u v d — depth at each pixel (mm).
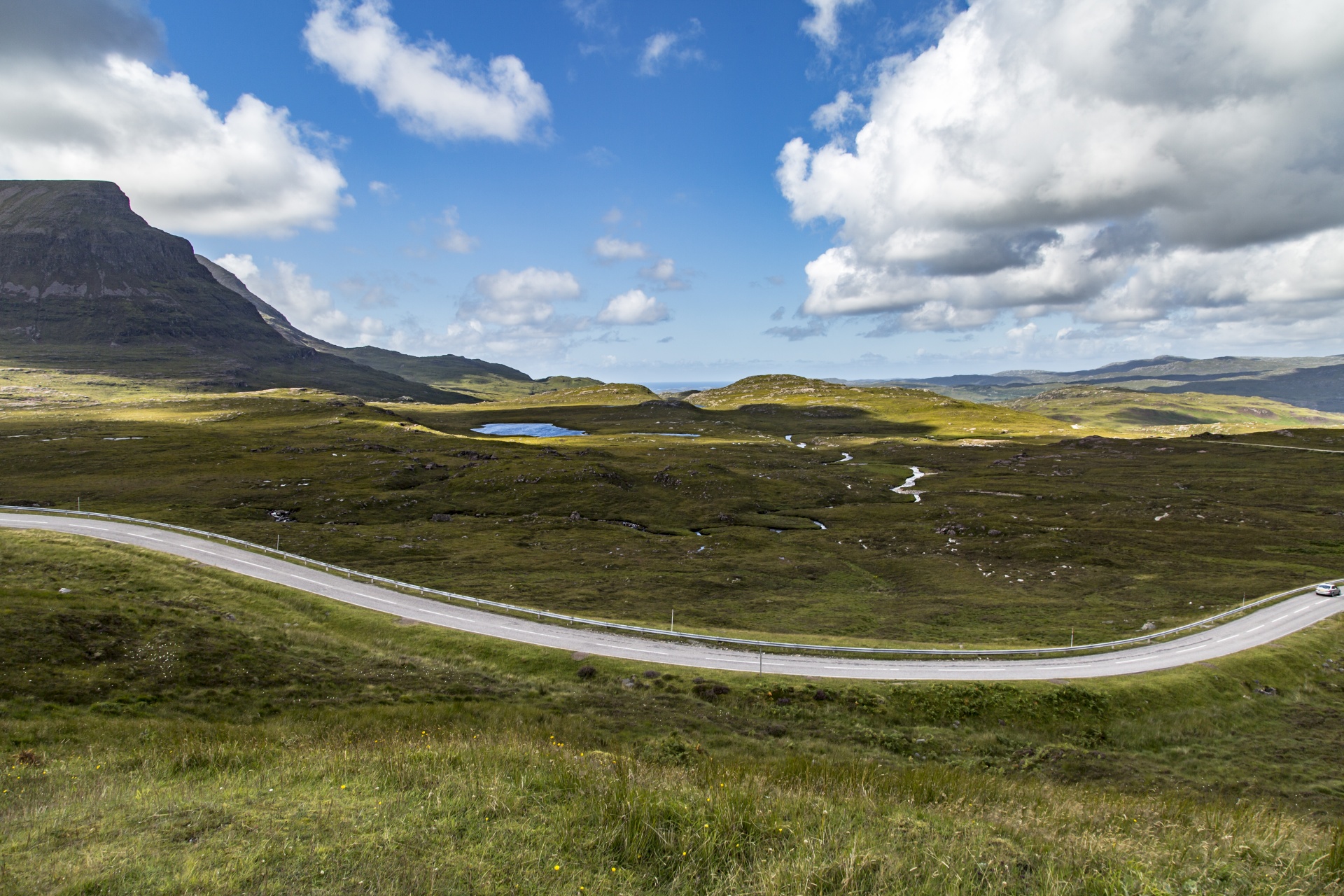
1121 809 20422
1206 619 69562
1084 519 130375
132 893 11156
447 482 146375
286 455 169000
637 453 196250
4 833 13844
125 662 40219
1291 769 41344
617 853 13367
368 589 63344
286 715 37000
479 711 39594
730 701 43812
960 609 80500
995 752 40562
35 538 63281
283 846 12922
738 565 100750
